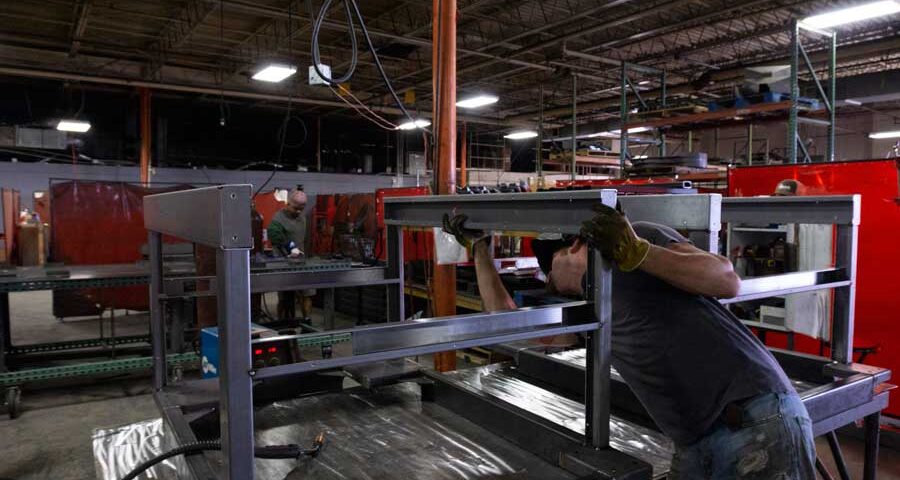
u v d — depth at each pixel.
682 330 1.50
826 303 4.10
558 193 1.51
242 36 10.48
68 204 7.31
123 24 9.69
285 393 2.25
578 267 1.77
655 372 1.54
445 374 2.57
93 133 13.29
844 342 2.32
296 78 12.98
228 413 1.09
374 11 9.20
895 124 17.06
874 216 4.01
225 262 1.06
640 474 1.41
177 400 1.92
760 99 5.90
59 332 7.02
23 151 12.57
